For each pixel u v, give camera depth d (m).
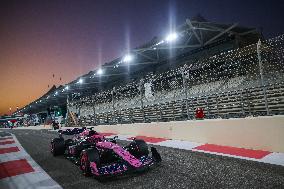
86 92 43.69
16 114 100.50
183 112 17.52
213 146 9.98
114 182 6.75
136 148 8.23
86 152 7.46
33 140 21.62
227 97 14.88
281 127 7.93
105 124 21.95
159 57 27.62
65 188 6.77
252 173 6.30
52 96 45.62
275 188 5.30
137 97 25.47
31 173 8.92
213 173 6.61
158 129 14.09
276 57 11.77
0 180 8.58
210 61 18.64
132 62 27.81
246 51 15.09
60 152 11.62
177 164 7.80
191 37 21.86
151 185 6.22
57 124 35.38
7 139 26.11
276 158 7.38
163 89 22.86
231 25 19.48
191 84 19.83
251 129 8.80
